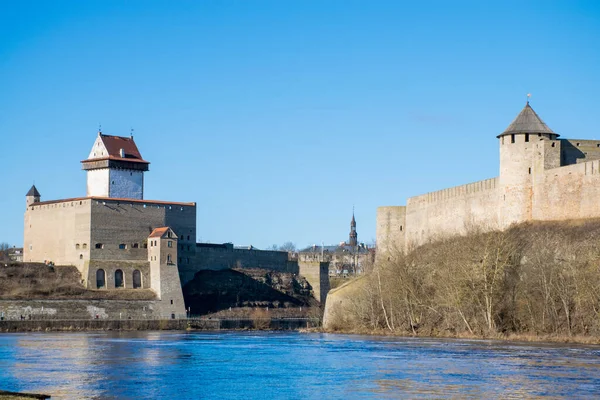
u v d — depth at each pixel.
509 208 186.88
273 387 94.00
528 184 184.88
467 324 158.88
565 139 188.12
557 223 173.88
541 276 149.88
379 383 95.25
